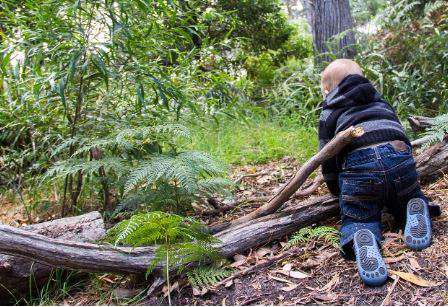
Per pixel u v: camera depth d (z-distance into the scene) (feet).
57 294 6.58
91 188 9.43
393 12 17.85
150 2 7.31
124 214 8.62
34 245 5.82
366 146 6.61
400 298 5.27
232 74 18.45
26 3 7.36
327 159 6.89
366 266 5.61
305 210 7.29
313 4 18.93
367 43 17.90
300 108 15.38
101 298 6.29
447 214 7.09
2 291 6.36
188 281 6.22
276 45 23.47
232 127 14.75
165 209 8.17
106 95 8.66
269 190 10.11
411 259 5.97
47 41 7.27
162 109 8.87
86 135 8.52
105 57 7.32
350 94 7.11
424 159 8.61
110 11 7.22
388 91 14.03
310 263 6.27
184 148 11.96
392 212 7.00
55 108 8.54
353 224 6.43
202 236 6.20
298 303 5.53
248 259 6.60
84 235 6.98
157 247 6.37
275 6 22.90
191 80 10.12
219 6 19.57
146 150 8.31
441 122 8.70
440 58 13.67
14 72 7.68
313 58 19.56
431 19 16.84
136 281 6.44
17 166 10.09
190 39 8.72
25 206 9.61
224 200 9.35
